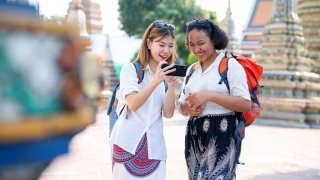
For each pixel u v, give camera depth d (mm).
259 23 31625
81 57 970
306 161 6648
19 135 811
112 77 21000
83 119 970
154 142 2623
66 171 5383
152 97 2662
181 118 13438
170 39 2605
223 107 2688
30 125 827
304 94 12641
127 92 2557
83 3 21125
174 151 7148
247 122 2828
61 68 908
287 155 7109
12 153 814
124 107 2643
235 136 2662
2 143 796
